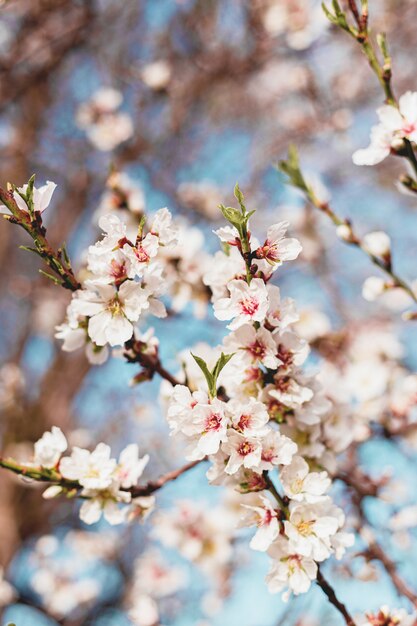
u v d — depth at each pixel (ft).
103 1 6.61
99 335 2.48
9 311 8.52
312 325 3.75
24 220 2.48
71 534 5.89
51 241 7.45
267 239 2.43
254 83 7.12
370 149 2.77
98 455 2.62
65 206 7.69
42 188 2.48
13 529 6.71
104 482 2.59
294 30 5.82
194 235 3.09
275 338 2.52
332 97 6.89
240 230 2.40
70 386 7.43
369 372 3.41
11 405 7.11
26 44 5.71
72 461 2.61
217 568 4.38
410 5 6.61
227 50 6.80
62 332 2.65
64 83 7.31
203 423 2.40
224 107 7.57
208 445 2.37
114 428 7.29
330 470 2.69
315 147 7.36
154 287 2.51
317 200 3.11
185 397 2.41
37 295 7.69
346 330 4.02
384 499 3.25
